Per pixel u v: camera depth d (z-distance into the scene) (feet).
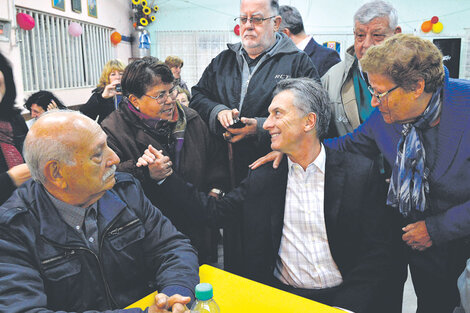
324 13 26.25
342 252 4.88
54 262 3.51
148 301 3.67
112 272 3.84
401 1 25.30
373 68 4.26
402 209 5.02
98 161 3.40
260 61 6.57
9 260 3.31
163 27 28.19
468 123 4.32
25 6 15.31
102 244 3.77
